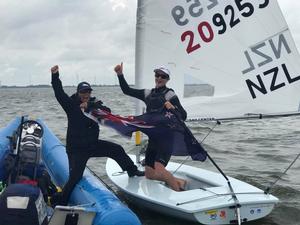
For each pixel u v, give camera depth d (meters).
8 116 20.77
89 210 3.93
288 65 5.66
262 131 14.29
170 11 5.53
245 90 5.71
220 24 5.61
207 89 5.70
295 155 9.56
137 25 5.59
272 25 5.61
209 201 4.74
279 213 5.48
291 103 5.70
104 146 5.16
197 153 5.10
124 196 5.77
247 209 4.78
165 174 5.29
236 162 8.86
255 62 5.68
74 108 4.73
